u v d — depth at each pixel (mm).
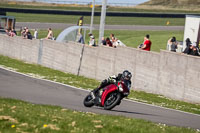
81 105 47438
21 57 116312
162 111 50562
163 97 68875
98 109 43969
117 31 195125
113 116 36062
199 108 59562
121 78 40344
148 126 31609
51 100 50625
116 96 40719
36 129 25719
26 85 65625
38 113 32781
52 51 101562
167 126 33750
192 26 103375
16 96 51750
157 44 148875
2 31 151750
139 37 166875
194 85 64562
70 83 73250
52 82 72562
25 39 113938
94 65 87688
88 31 192125
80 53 91875
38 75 82000
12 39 121750
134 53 77062
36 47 108375
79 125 28672
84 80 82500
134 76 77188
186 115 49375
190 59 65438
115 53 81750
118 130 28375
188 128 35281
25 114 31172
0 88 59344
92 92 42375
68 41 97188
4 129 25016
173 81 68812
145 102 59375
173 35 176625
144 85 74875
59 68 98875
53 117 31156
